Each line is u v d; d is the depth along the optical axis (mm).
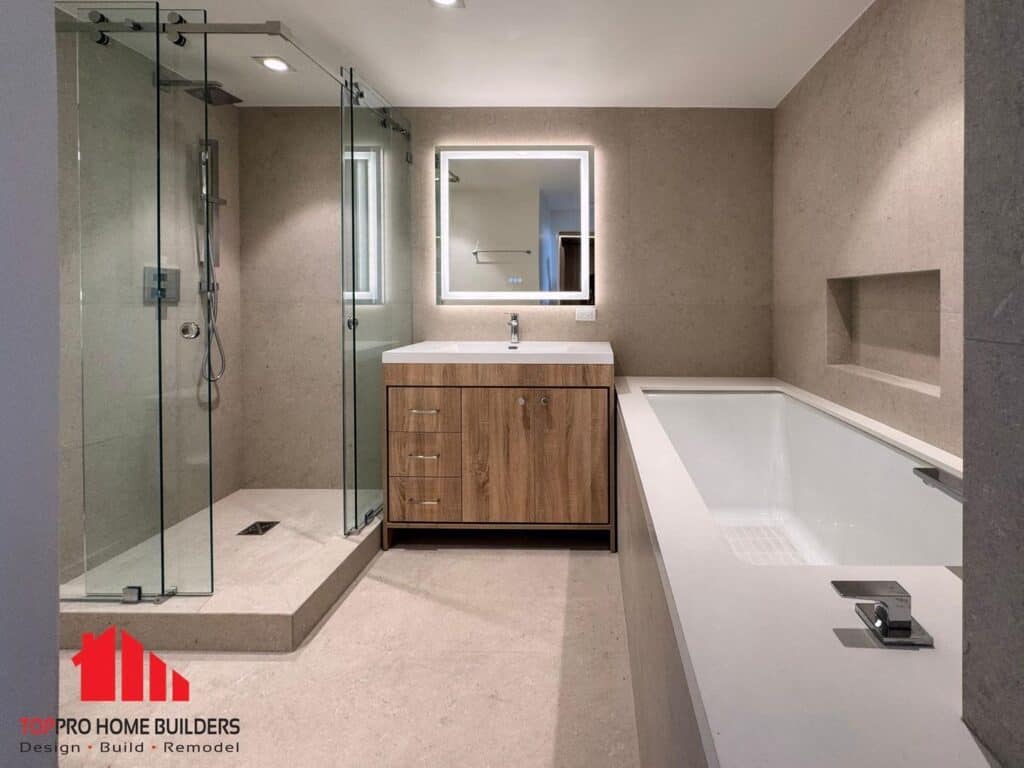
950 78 2084
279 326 4207
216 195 3883
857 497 2510
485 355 3375
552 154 4004
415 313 4109
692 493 1663
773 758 677
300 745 1859
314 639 2475
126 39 2381
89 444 2502
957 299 2061
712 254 3994
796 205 3553
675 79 3512
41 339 606
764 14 2744
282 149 4121
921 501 1983
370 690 2131
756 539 3156
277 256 4176
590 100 3857
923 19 2240
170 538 2541
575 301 4055
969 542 714
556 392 3361
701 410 3529
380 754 1817
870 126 2656
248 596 2537
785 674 840
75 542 2633
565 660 2301
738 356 4012
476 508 3414
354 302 3127
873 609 996
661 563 1231
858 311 3090
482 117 4020
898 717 746
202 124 2594
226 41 3012
